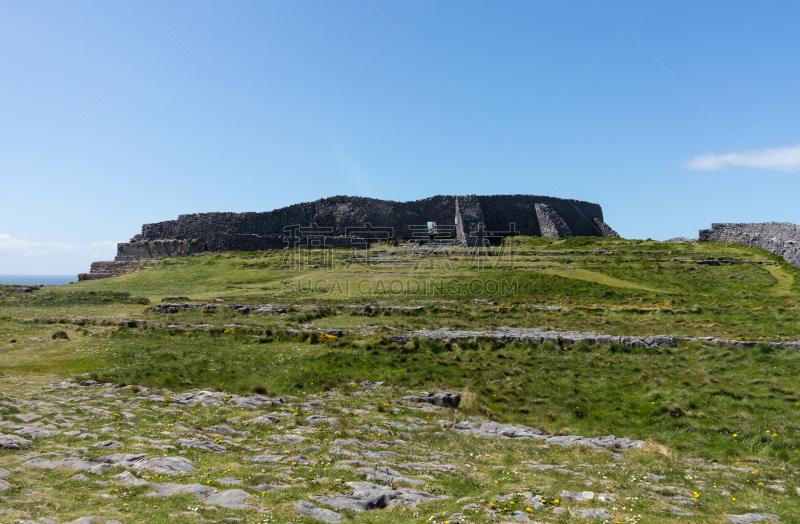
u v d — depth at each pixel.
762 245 73.12
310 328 38.84
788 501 14.05
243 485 13.57
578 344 33.09
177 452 15.96
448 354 32.91
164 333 37.41
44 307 51.66
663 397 24.83
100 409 20.52
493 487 14.56
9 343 33.19
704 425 21.88
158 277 79.38
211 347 33.59
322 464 15.52
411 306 48.47
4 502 11.52
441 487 14.23
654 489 14.72
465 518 12.08
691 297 51.94
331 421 20.47
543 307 47.25
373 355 32.22
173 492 12.81
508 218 109.69
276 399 24.22
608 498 13.80
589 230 119.44
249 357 31.33
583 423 23.33
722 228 84.50
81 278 89.50
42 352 31.12
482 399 25.89
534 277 63.16
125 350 31.83
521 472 16.02
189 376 27.48
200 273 80.44
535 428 22.41
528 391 26.88
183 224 105.44
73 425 18.12
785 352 28.55
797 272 60.44
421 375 29.22
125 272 88.56
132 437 17.14
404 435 19.62
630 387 26.52
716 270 64.19
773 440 19.91
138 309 49.81
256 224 103.12
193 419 20.02
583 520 12.23
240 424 19.73
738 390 24.64
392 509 12.63
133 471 14.24
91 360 29.62
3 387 23.34
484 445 19.17
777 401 23.12
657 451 18.91
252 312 46.16
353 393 26.27
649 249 79.69
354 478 14.40
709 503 13.80
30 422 18.36
